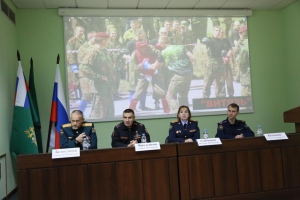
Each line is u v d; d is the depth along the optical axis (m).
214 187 2.53
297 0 4.38
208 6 4.42
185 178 2.49
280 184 2.65
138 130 3.03
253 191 2.59
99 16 4.19
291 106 4.63
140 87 4.26
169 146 2.49
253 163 2.62
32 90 3.79
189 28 4.44
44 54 4.07
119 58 4.23
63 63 4.11
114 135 2.97
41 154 2.30
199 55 4.45
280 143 2.70
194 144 2.54
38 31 4.07
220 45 4.53
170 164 2.48
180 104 4.36
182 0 4.11
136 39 4.29
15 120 3.39
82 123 2.90
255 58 4.67
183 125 3.18
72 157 2.34
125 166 2.41
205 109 4.42
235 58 4.57
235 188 2.56
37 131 3.73
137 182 2.41
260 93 4.66
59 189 2.30
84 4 4.04
